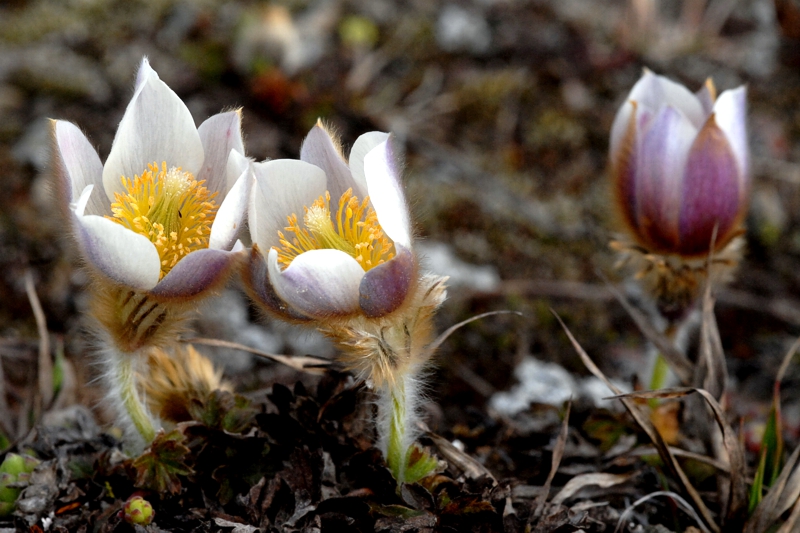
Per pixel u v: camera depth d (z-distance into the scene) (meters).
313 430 0.66
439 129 1.08
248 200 0.62
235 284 0.68
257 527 0.64
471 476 0.66
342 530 0.64
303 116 1.05
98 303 0.64
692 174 0.68
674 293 0.70
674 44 1.19
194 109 1.04
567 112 1.10
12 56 1.08
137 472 0.64
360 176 0.62
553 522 0.65
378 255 0.62
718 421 0.66
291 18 1.19
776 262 0.97
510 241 0.97
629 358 0.85
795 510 0.65
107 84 1.07
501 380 0.83
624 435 0.69
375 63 1.15
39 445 0.67
